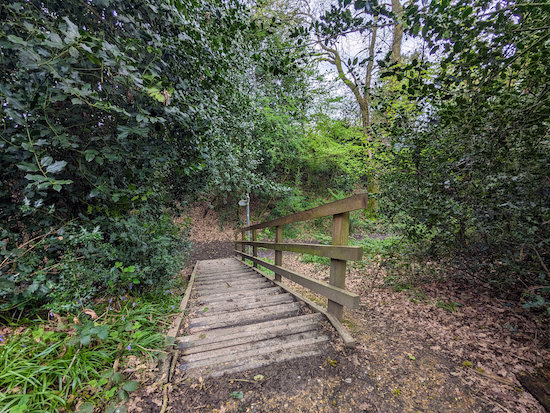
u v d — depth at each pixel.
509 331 2.01
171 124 1.93
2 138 1.23
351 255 1.78
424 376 1.54
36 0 1.27
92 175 1.68
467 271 2.80
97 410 1.16
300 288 3.78
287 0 6.38
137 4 1.52
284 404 1.31
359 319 2.40
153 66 1.51
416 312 2.54
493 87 2.03
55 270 1.69
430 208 2.44
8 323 1.54
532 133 1.92
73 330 1.50
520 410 1.28
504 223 2.10
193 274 4.40
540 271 1.96
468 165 2.21
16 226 1.64
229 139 4.86
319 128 10.38
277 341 1.83
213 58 2.20
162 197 2.88
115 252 2.04
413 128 2.75
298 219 2.72
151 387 1.33
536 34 1.60
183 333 2.00
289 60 2.13
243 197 8.43
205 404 1.29
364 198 1.62
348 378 1.50
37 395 1.11
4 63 1.20
